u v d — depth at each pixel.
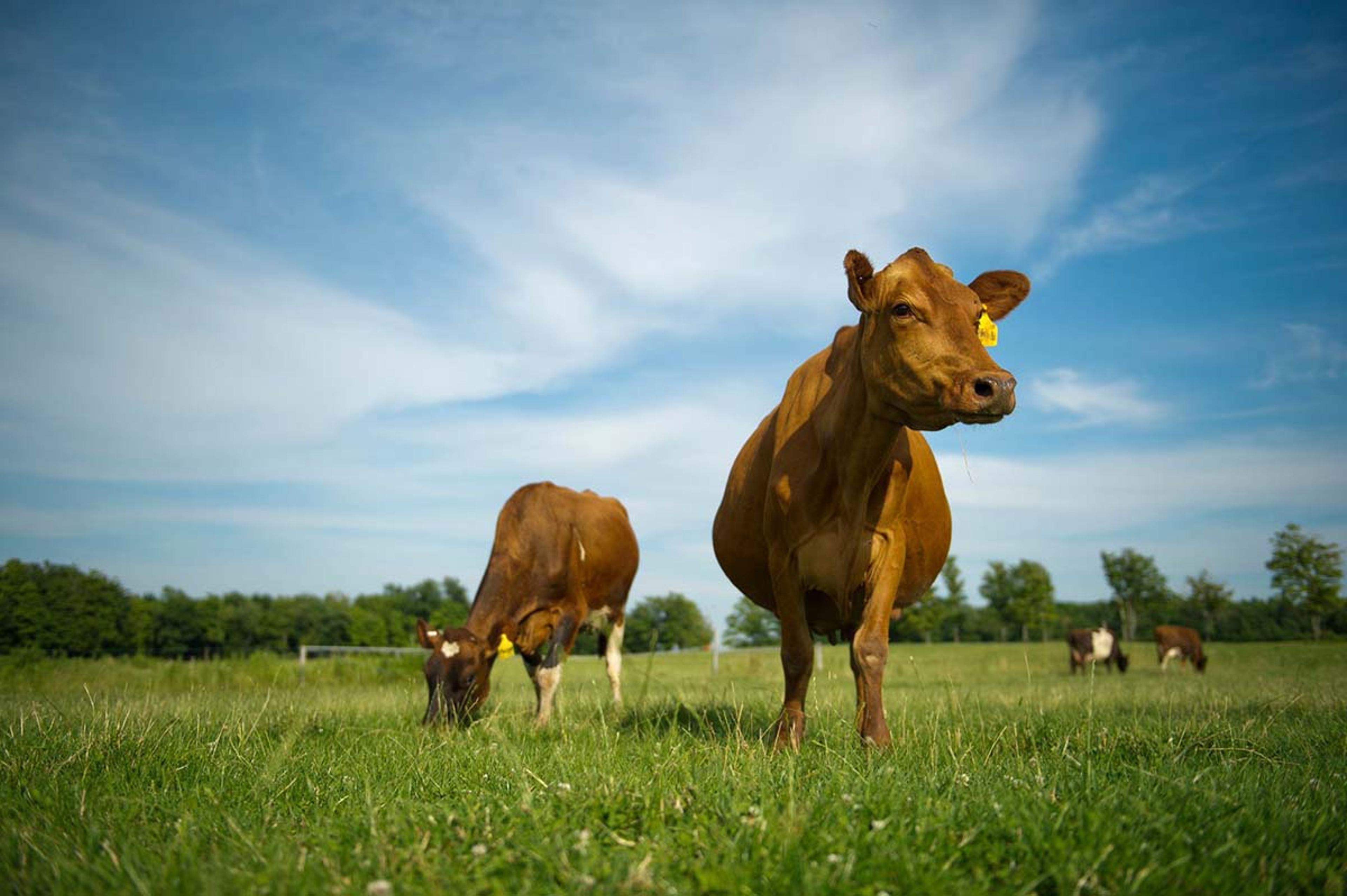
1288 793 3.43
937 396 4.42
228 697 11.09
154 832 3.12
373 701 10.42
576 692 10.70
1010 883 2.41
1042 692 11.80
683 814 2.99
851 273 4.68
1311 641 61.41
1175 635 29.81
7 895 2.42
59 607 52.38
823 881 2.29
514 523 9.91
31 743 4.98
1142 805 2.96
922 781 3.62
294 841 2.90
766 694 9.03
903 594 6.37
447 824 2.90
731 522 6.66
